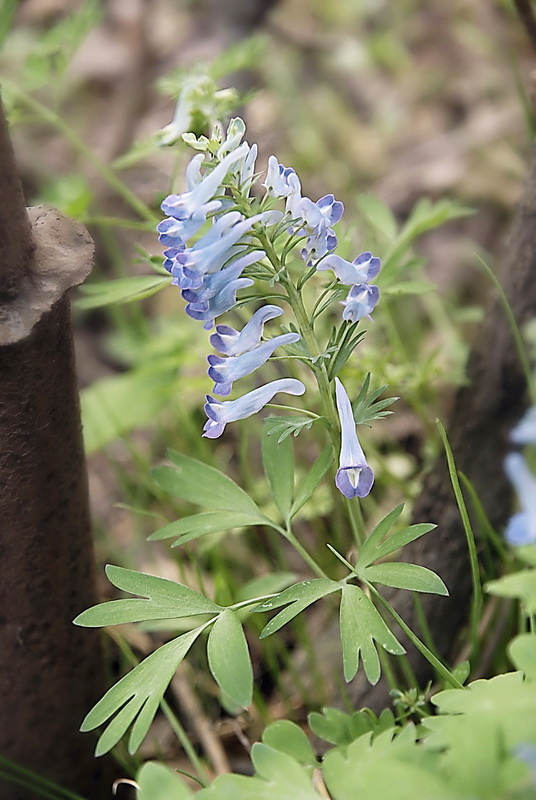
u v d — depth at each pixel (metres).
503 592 0.49
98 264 0.92
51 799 0.57
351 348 0.52
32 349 0.50
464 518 0.54
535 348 0.60
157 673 0.50
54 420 0.52
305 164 1.00
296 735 0.53
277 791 0.48
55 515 0.53
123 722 0.50
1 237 0.50
